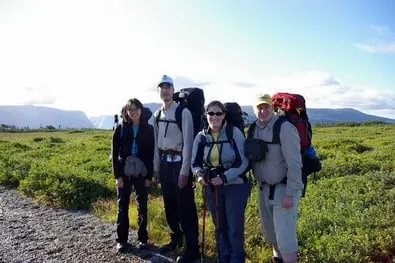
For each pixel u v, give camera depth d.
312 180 11.77
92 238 7.59
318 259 5.82
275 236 5.52
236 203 5.41
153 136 6.68
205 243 6.82
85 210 9.79
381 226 6.94
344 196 9.05
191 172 6.20
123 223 6.81
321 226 7.10
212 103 5.30
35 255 6.76
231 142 5.35
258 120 5.26
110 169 13.99
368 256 5.91
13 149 21.14
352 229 6.80
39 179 11.67
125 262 6.39
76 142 27.22
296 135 4.92
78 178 11.43
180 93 6.37
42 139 31.39
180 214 6.27
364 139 30.88
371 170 13.40
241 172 5.28
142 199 6.88
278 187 5.12
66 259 6.56
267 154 5.06
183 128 6.10
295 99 5.12
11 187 12.34
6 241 7.47
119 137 6.79
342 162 14.27
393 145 20.91
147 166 6.77
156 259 6.47
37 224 8.56
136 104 6.62
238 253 5.42
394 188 9.62
